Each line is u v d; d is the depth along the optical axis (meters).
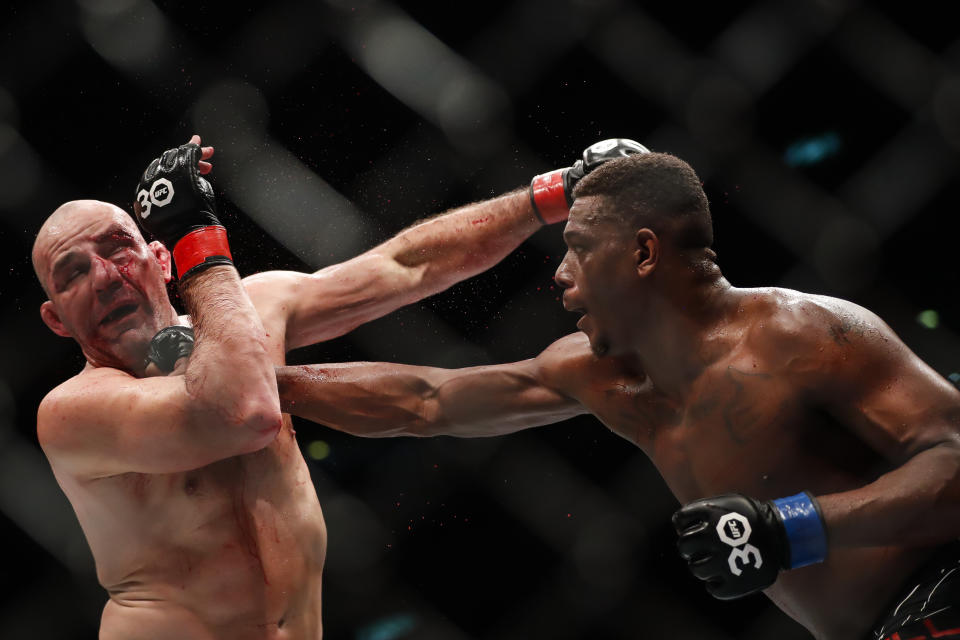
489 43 7.36
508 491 8.28
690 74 7.50
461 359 8.16
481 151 7.48
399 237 5.21
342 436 8.22
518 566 8.26
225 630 4.41
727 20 7.54
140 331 4.44
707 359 4.00
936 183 7.90
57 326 4.56
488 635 8.16
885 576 3.90
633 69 7.48
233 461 4.41
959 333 8.05
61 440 4.23
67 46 6.87
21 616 7.55
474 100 7.34
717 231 8.01
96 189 7.17
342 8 7.09
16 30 6.77
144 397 4.03
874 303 8.11
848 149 7.88
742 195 7.87
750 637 8.12
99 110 7.04
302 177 7.39
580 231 4.06
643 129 7.61
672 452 4.19
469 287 8.13
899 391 3.73
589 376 4.41
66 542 7.62
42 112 6.96
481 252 5.18
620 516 8.27
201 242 4.16
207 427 3.93
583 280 4.06
